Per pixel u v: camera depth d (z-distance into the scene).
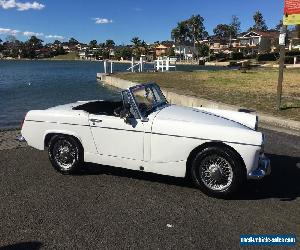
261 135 5.20
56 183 6.08
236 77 27.62
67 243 4.21
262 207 5.19
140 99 6.01
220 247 4.15
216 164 5.39
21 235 4.38
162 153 5.66
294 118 10.84
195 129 5.44
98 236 4.36
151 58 114.56
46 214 4.93
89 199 5.42
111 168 6.83
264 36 102.50
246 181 6.15
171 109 6.21
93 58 188.00
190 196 5.55
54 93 23.48
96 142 6.13
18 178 6.30
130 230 4.51
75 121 6.21
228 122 5.75
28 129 6.59
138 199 5.43
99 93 23.44
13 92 24.09
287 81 23.48
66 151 6.39
